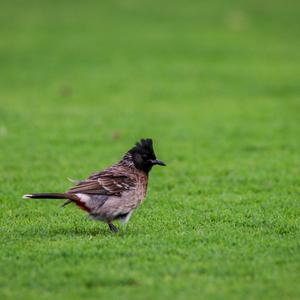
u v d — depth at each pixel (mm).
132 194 10320
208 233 10281
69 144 18547
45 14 46094
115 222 11195
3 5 49125
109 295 7695
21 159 16656
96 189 9992
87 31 40250
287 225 10859
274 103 24828
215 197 13125
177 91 26859
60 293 7770
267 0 50781
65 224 11078
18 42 36906
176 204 12555
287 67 31500
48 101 25078
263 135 19812
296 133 20062
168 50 35000
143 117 22469
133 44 36500
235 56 33844
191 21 43531
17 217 11680
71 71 30453
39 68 31078
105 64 31922
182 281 8117
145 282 8055
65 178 14773
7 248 9398
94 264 8695
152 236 10055
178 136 19781
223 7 48500
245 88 27469
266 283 8070
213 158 16969
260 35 39438
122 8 48438
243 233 10305
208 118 22375
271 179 14555
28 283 8047
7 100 25062
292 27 41750
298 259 8922
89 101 25188
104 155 17281
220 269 8492
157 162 10609
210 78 29203
